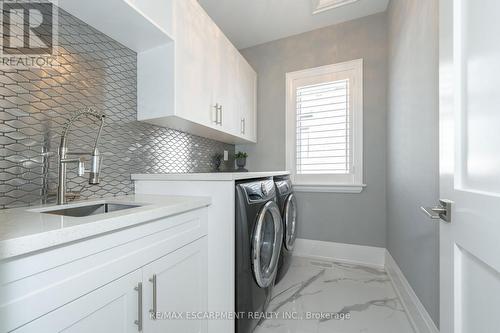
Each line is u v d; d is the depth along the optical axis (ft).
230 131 6.91
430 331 3.96
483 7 1.87
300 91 8.77
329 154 8.34
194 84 5.13
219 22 7.97
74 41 3.84
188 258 3.61
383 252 7.53
